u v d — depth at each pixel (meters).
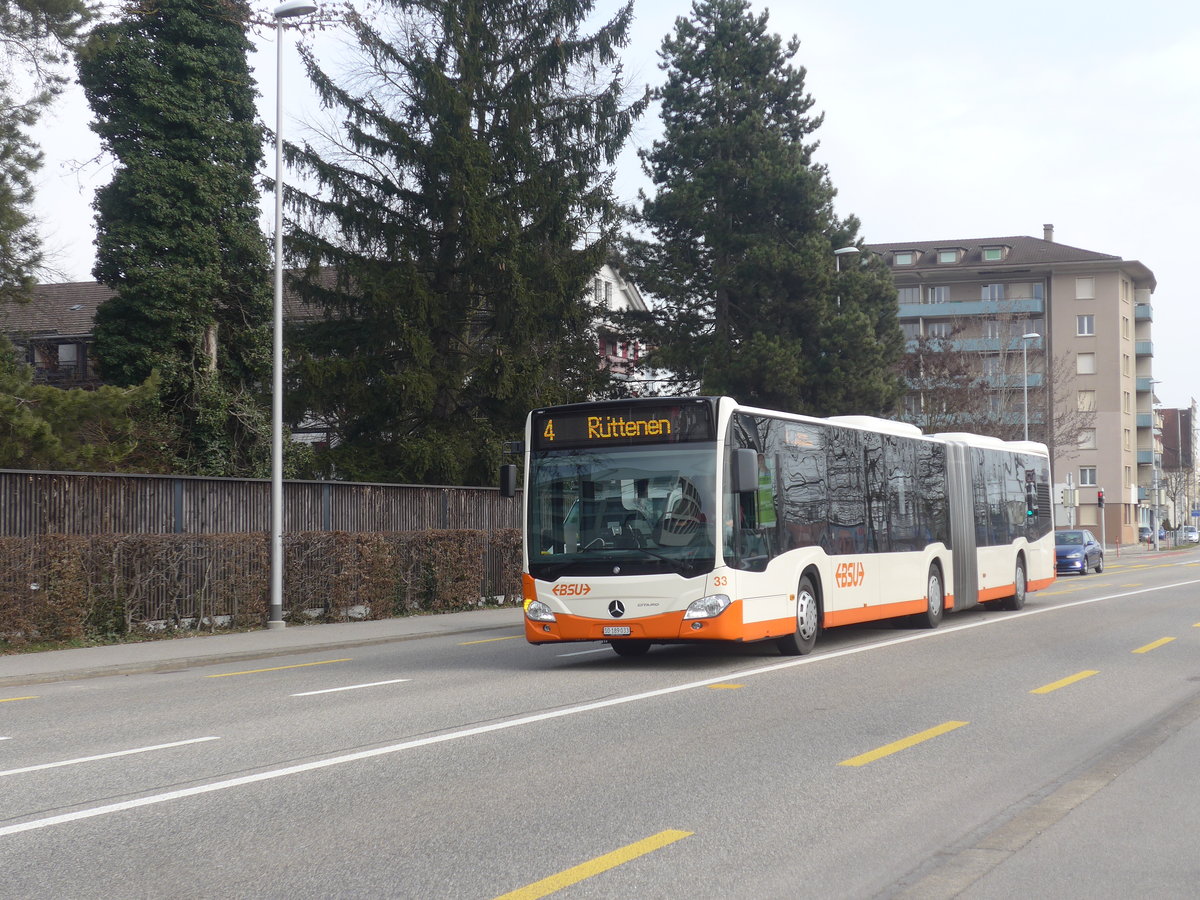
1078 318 89.62
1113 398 88.56
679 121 51.75
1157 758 8.48
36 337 45.53
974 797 7.26
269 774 8.05
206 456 32.03
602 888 5.41
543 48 35.00
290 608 22.19
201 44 32.94
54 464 22.98
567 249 35.47
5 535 18.41
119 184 31.50
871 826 6.55
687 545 13.97
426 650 18.03
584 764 8.29
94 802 7.28
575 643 18.70
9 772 8.34
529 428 14.91
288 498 23.78
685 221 49.47
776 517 15.13
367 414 33.53
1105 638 17.66
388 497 26.14
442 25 33.88
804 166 49.75
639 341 51.47
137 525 20.69
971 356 57.66
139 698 12.77
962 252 95.19
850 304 47.84
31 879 5.62
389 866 5.79
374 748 8.99
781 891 5.37
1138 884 5.47
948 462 21.42
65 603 18.05
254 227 33.34
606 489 14.41
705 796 7.28
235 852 6.07
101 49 24.78
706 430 14.20
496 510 29.45
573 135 35.78
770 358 45.97
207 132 32.19
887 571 18.38
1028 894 5.32
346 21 33.12
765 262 47.00
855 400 47.72
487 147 33.53
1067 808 6.96
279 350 21.77
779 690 12.19
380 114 33.53
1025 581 24.95
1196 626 19.66
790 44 52.44
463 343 34.72
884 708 10.87
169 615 19.91
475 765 8.28
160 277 31.12
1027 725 9.90
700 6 52.47
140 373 31.41
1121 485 88.25
